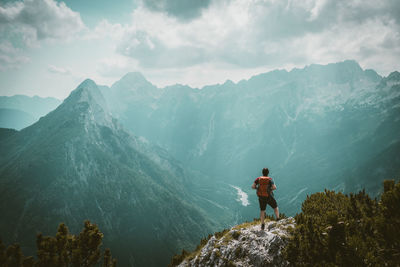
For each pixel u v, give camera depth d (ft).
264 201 38.32
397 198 24.21
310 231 29.66
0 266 36.04
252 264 36.35
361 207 33.65
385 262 22.81
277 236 35.88
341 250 25.39
